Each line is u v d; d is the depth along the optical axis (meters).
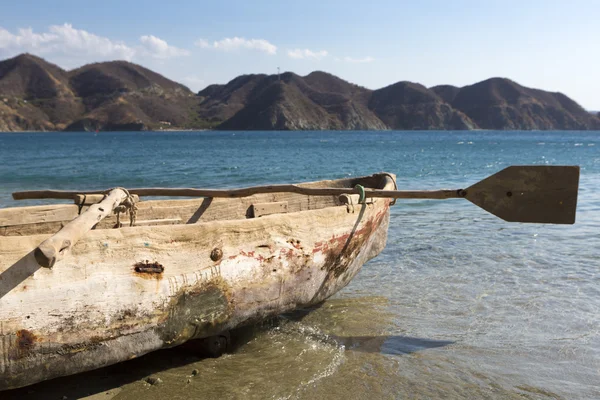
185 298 3.76
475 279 6.41
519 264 7.02
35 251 2.81
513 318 5.14
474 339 4.68
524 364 4.20
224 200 6.13
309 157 40.34
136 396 3.70
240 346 4.59
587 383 3.88
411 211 11.64
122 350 3.51
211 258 3.88
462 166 29.31
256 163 32.59
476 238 8.67
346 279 5.67
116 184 19.41
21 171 25.53
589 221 9.98
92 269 3.29
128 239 3.44
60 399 3.64
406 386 3.87
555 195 4.38
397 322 5.10
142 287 3.51
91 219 3.54
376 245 6.36
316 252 4.76
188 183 19.75
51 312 3.15
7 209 4.75
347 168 27.83
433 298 5.77
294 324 5.07
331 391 3.79
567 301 5.55
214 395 3.73
